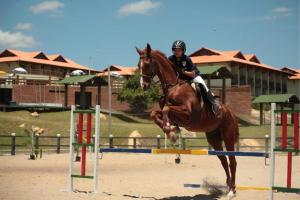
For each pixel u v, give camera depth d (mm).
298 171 16969
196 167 18859
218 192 10562
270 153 8664
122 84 59938
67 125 39094
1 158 21953
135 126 40000
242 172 16781
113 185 11781
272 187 8609
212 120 9398
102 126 38125
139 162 21281
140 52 8789
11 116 42281
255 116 58094
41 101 55906
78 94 59031
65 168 17156
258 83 74312
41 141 34000
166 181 13070
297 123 8445
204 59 68750
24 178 13016
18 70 56344
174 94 8641
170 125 8164
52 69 75500
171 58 9281
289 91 84438
